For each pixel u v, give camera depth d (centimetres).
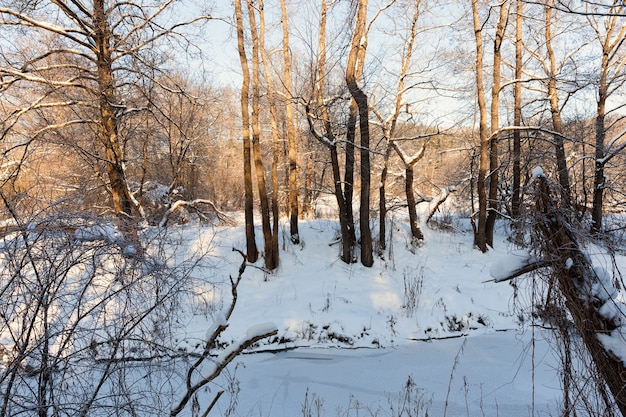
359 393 540
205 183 2056
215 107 1641
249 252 905
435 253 1038
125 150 1128
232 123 2192
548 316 302
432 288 850
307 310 762
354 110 907
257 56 895
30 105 842
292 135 1004
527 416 462
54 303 282
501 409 480
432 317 767
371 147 1064
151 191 1324
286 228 1073
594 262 292
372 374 598
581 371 292
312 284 853
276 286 844
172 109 1220
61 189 368
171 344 345
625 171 1067
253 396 529
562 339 288
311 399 524
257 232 1040
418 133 1073
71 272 292
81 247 279
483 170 1038
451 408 489
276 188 914
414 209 1076
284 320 733
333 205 1631
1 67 805
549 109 1169
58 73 967
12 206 287
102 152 1042
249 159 899
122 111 930
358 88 849
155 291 309
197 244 893
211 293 771
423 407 494
